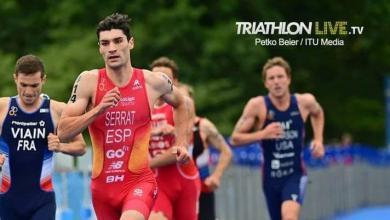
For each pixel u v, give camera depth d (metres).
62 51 41.75
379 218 36.69
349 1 35.28
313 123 19.20
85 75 13.78
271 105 18.80
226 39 45.44
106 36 13.60
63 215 18.22
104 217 14.08
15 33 47.94
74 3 45.84
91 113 13.30
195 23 45.59
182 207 16.80
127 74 13.80
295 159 18.83
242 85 46.03
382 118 55.41
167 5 47.00
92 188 14.02
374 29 36.25
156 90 14.03
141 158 13.88
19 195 14.72
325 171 34.09
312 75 52.06
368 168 46.78
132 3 46.06
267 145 18.88
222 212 22.97
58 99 39.03
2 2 47.94
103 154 13.84
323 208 33.28
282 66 18.62
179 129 15.12
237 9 47.47
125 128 13.80
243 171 25.14
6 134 14.61
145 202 13.69
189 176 16.73
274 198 19.00
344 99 54.38
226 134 43.94
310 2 46.41
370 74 53.53
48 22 47.66
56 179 18.00
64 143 14.66
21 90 14.36
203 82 44.97
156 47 45.06
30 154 14.66
